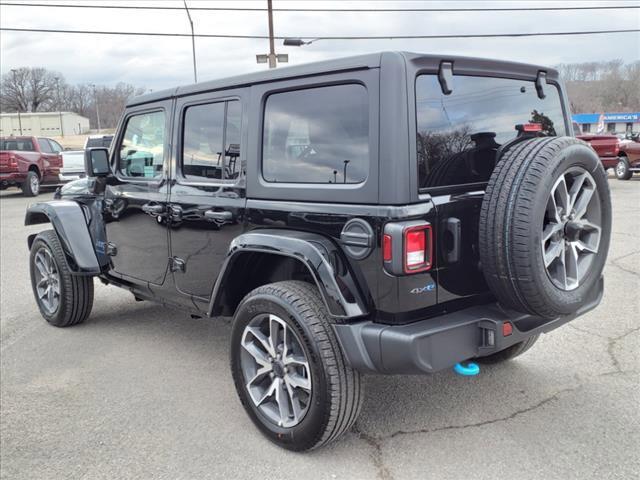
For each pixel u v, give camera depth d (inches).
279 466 118.3
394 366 105.1
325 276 109.7
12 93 4114.2
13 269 320.2
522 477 110.8
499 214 104.1
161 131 161.0
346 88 111.4
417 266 104.3
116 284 195.6
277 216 124.1
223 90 138.6
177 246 156.5
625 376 153.5
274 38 936.9
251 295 125.0
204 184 144.0
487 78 121.1
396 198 103.1
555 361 164.9
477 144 118.0
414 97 105.1
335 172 113.8
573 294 112.3
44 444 130.3
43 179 771.4
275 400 128.6
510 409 138.0
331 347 111.5
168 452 125.3
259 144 129.0
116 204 181.0
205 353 184.1
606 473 111.0
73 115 3806.6
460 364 116.5
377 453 121.3
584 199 114.9
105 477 116.8
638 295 224.7
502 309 117.0
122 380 164.1
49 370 172.7
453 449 121.6
